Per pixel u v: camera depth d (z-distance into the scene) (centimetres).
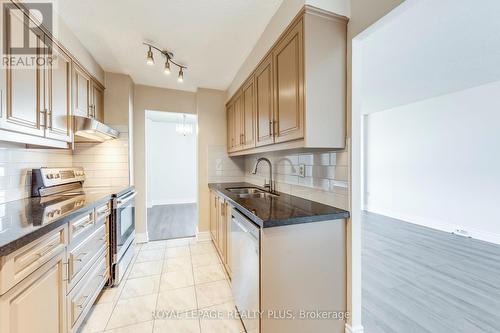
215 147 329
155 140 592
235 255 169
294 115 140
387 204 475
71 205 145
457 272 226
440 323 154
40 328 100
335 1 134
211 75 280
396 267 236
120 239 208
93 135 223
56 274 114
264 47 186
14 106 126
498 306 173
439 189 386
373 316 161
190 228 381
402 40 200
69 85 185
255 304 125
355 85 136
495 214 321
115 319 158
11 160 160
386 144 478
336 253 138
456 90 340
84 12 163
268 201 174
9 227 98
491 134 328
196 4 155
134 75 276
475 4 153
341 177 144
